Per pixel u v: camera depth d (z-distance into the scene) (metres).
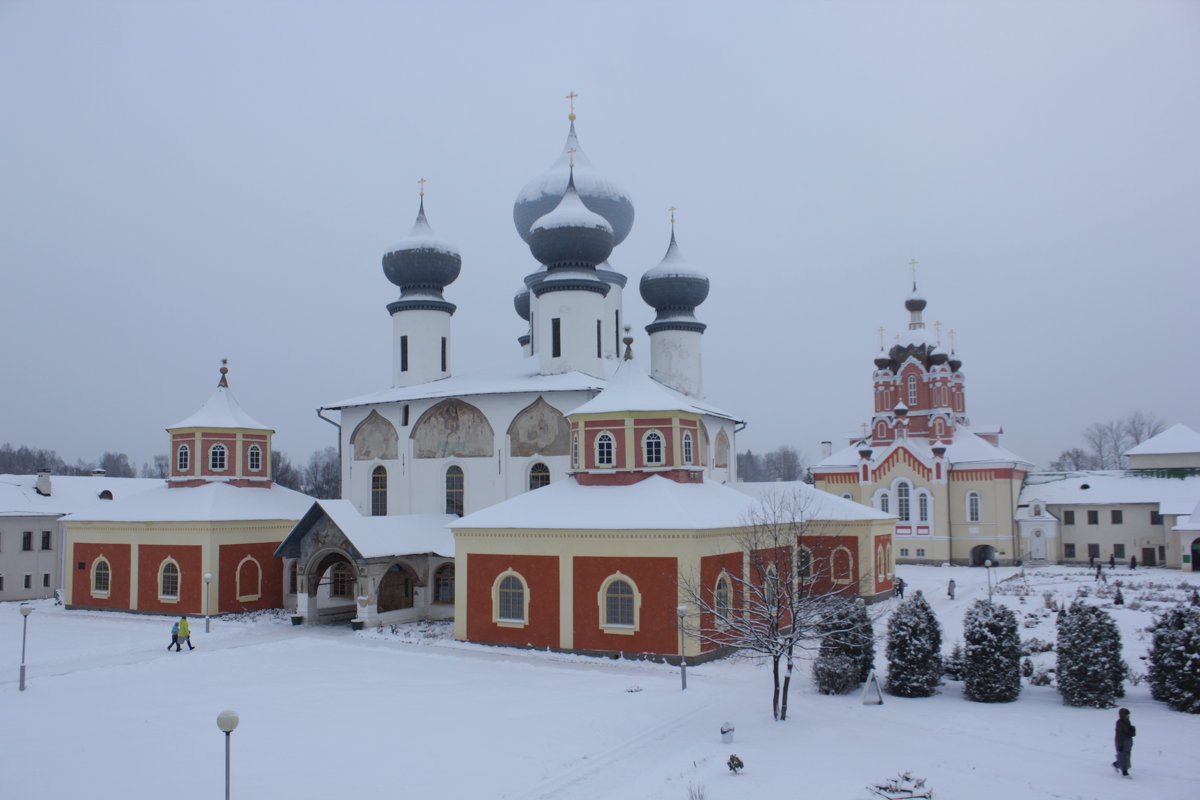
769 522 40.56
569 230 54.16
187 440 55.94
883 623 47.62
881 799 19.77
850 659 31.44
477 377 57.12
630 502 39.78
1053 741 24.78
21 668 32.47
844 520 53.00
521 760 23.06
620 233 64.62
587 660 37.38
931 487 82.69
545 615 39.34
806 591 34.97
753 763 22.67
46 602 61.44
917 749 24.02
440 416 53.78
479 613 41.06
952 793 20.36
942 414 85.94
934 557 82.19
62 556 67.88
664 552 37.16
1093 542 83.12
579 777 21.77
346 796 20.50
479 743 24.64
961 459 83.12
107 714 28.50
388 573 51.47
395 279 60.22
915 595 31.92
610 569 38.09
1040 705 29.11
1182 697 28.19
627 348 45.38
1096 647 28.92
